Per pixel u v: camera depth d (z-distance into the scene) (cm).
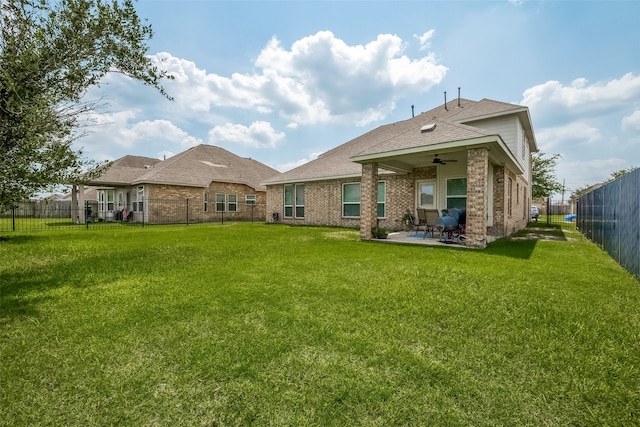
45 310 345
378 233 988
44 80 450
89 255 698
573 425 172
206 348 255
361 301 369
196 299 379
